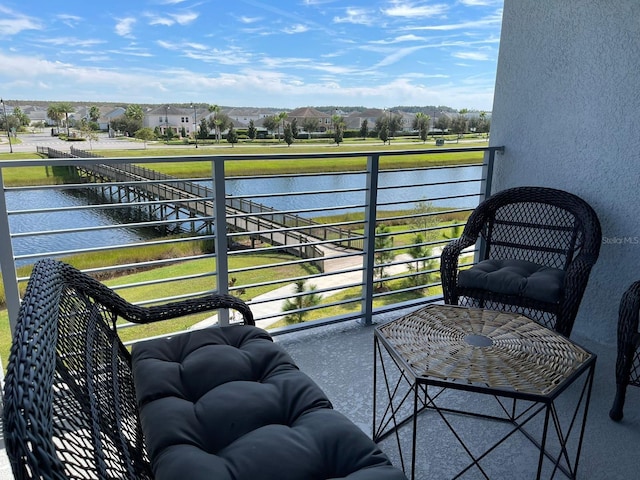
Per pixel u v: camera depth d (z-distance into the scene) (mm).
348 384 2301
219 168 2342
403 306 3146
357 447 1165
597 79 2625
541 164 2988
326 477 1092
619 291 2674
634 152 2510
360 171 2754
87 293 1401
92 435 889
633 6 2424
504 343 1625
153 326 6324
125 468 981
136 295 8391
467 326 1763
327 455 1141
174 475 1049
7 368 688
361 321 2961
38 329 806
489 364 1480
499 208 3064
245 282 9492
